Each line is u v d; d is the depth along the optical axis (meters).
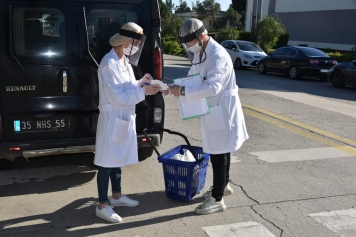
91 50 4.65
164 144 6.55
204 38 3.92
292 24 34.62
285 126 8.09
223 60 3.86
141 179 5.11
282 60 16.91
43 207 4.28
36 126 4.57
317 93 12.59
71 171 5.34
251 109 9.58
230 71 3.98
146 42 4.85
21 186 4.82
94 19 4.64
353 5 28.91
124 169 5.44
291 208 4.41
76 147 4.69
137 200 4.50
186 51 4.17
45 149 4.59
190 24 3.85
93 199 4.51
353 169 5.72
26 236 3.68
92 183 4.96
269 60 17.73
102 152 3.84
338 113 9.49
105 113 3.83
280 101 10.77
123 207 4.32
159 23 4.88
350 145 6.91
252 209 4.35
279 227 3.97
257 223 4.04
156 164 5.65
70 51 4.56
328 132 7.72
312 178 5.32
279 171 5.55
